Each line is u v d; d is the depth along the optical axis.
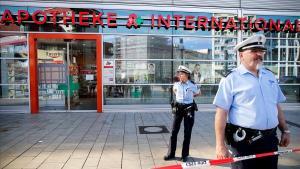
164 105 11.01
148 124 8.34
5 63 10.46
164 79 11.05
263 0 11.33
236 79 2.70
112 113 10.45
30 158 5.16
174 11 10.94
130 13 10.72
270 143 2.69
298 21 11.41
